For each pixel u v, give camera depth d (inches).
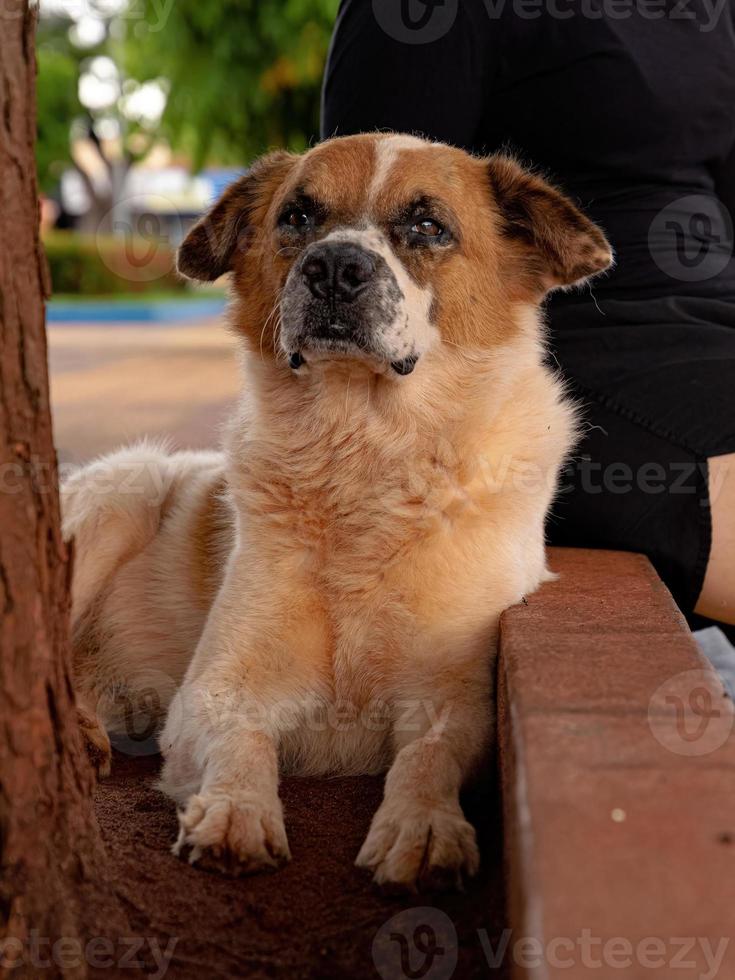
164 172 394.6
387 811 38.5
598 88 49.2
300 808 41.3
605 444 47.6
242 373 46.6
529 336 46.4
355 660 43.2
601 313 49.6
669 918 30.3
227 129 176.9
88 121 396.8
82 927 34.2
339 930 35.9
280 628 43.0
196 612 48.3
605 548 48.7
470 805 40.8
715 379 47.3
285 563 43.3
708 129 50.8
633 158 50.2
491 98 50.6
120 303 330.6
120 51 189.6
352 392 43.7
